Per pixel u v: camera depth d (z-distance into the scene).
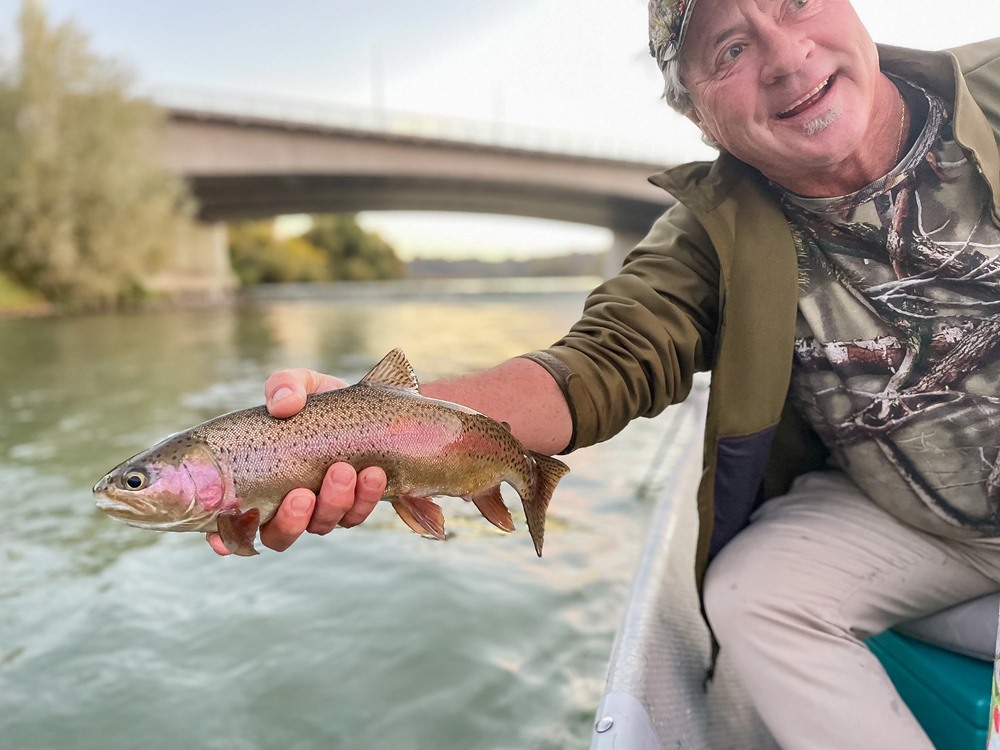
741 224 0.81
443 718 1.41
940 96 0.74
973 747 0.83
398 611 1.80
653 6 0.75
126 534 2.33
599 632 1.71
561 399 0.78
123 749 1.33
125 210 13.03
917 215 0.75
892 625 0.89
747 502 0.88
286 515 0.64
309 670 1.56
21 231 12.17
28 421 4.00
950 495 0.81
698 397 2.10
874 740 0.77
